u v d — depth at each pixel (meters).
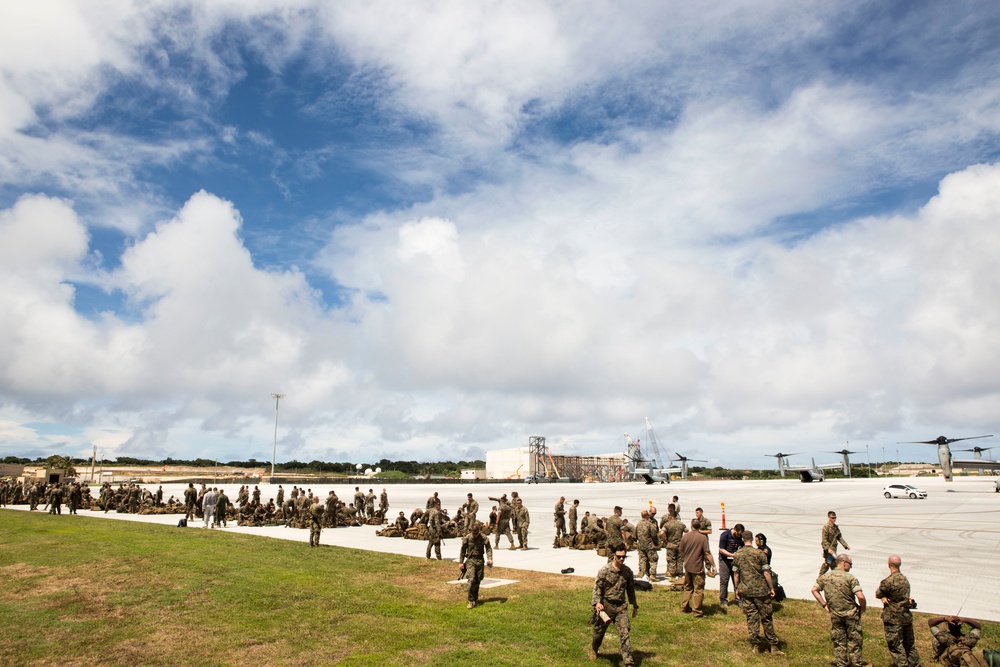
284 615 12.06
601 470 169.75
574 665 9.05
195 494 34.59
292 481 99.00
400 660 9.33
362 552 20.58
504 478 152.88
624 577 9.09
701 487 93.00
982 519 31.64
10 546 21.25
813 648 9.77
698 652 9.62
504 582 15.30
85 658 9.62
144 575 15.97
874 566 17.17
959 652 8.58
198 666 9.21
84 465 139.25
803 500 50.47
